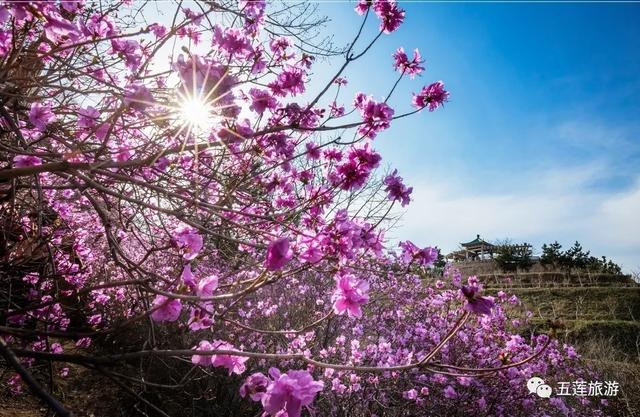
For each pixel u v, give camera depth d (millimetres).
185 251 2096
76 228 4461
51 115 2156
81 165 1696
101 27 2242
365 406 4809
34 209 3254
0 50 1938
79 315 4316
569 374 7000
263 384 1664
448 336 1875
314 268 2242
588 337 15484
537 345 5910
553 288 22625
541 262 32219
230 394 5457
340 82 3289
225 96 1729
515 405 5125
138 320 1617
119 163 1785
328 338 6242
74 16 2586
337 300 2066
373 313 7453
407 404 4820
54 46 2031
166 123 2088
